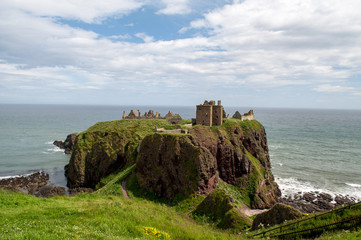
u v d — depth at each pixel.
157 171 56.47
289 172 95.00
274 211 30.62
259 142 82.94
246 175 68.00
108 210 23.22
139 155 61.62
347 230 19.95
